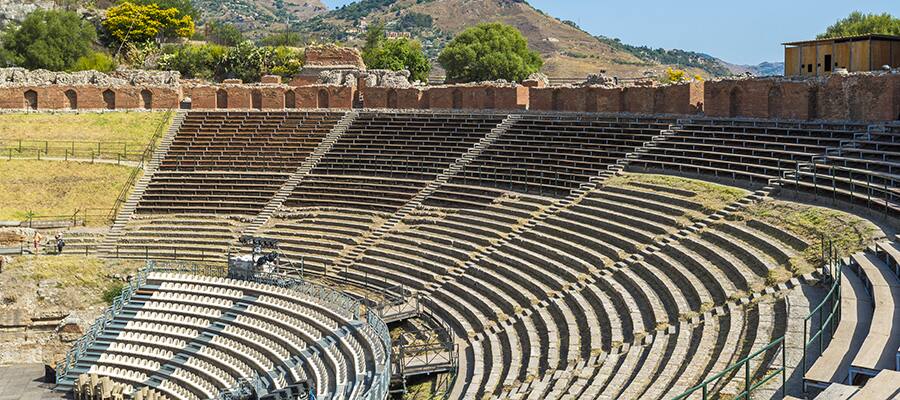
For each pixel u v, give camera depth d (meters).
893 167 37.69
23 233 58.53
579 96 66.44
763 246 34.84
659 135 54.41
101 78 84.00
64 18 118.94
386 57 120.31
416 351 38.34
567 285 39.66
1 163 69.06
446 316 42.88
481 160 61.19
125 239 60.56
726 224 38.72
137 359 46.41
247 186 66.75
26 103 80.88
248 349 43.88
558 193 52.97
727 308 30.08
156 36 138.88
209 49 121.44
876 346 20.72
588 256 41.62
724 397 22.30
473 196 56.69
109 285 55.03
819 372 20.53
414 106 77.31
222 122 76.81
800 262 31.64
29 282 53.53
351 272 52.50
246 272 51.25
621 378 27.41
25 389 46.47
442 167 62.41
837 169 39.72
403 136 68.38
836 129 45.25
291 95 81.69
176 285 51.56
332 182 64.62
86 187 67.19
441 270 48.28
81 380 43.91
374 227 57.53
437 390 34.72
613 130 57.62
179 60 115.94
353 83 83.25
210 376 42.66
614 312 34.50
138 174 69.44
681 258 36.75
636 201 46.31
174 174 69.56
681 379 25.08
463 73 112.62
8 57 111.94
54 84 81.44
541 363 32.97
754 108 53.25
